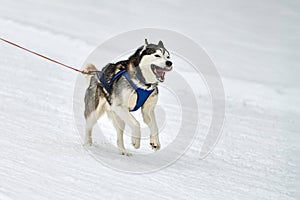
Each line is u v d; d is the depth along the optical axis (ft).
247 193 18.29
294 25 66.33
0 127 22.44
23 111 25.91
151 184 17.75
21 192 15.21
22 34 45.52
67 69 37.29
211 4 72.74
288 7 75.72
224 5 73.10
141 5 67.56
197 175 19.63
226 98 35.50
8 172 16.80
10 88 30.27
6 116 24.45
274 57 50.90
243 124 29.84
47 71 35.86
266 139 27.14
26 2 61.41
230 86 38.27
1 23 47.91
